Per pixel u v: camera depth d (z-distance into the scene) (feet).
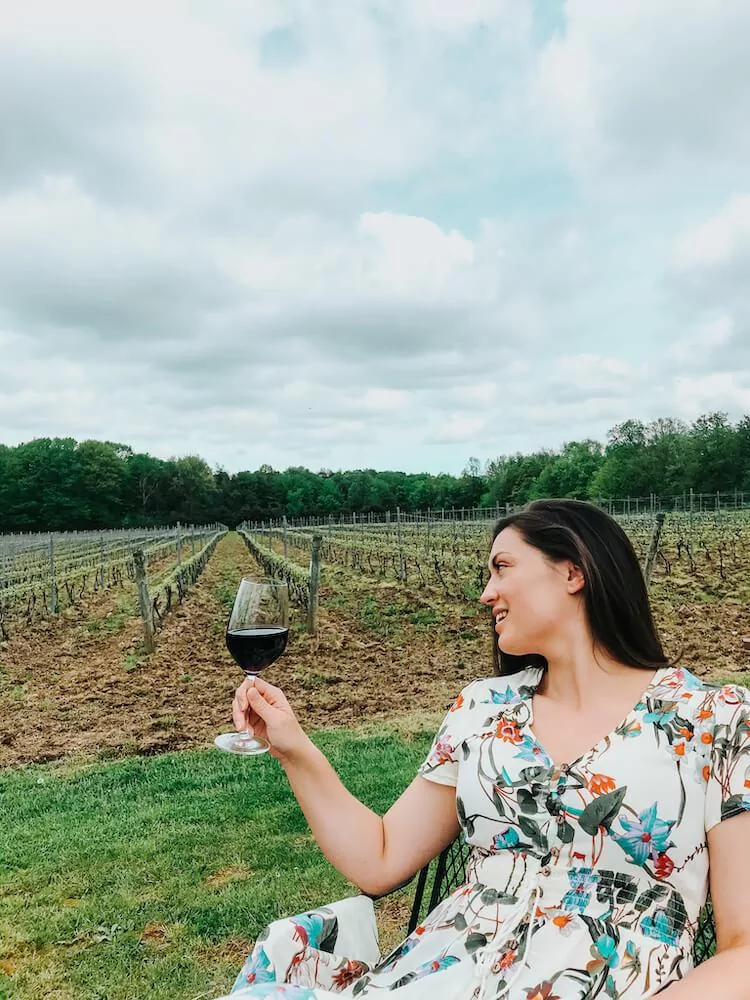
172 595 61.36
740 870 4.88
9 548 159.43
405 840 6.18
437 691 29.96
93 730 27.40
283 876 14.01
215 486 444.14
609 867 5.09
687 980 4.41
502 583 6.07
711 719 5.21
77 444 435.94
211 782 20.02
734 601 43.37
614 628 5.74
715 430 284.00
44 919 13.00
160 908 13.15
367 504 434.30
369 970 5.76
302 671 34.60
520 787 5.42
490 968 4.85
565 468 349.20
